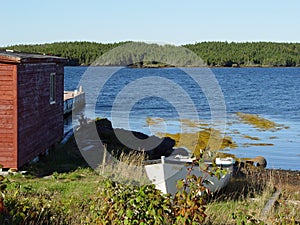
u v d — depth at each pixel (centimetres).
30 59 1219
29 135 1256
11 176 1132
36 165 1268
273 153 1894
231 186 1119
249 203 957
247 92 5547
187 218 550
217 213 808
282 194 1087
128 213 559
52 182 1105
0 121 1155
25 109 1220
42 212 696
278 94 5319
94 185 1049
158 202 565
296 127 2633
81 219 684
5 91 1152
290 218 728
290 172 1481
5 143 1159
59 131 1636
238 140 2133
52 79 1537
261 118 3042
